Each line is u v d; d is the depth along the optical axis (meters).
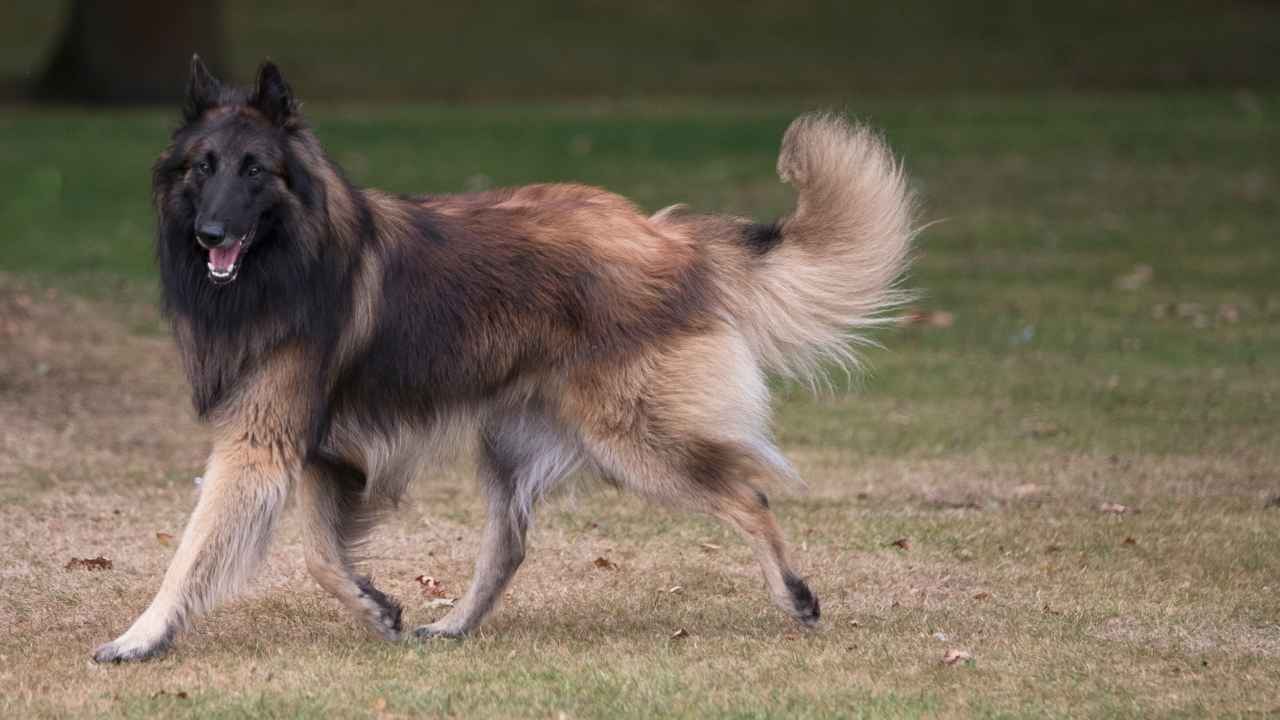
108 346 19.47
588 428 10.27
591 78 45.78
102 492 13.92
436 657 9.83
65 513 13.22
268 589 11.48
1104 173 31.64
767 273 10.84
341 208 10.09
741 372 10.41
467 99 42.50
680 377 10.23
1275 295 23.38
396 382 10.21
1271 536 12.80
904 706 8.86
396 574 11.98
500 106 40.59
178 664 9.57
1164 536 12.83
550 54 48.78
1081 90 43.44
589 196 10.86
